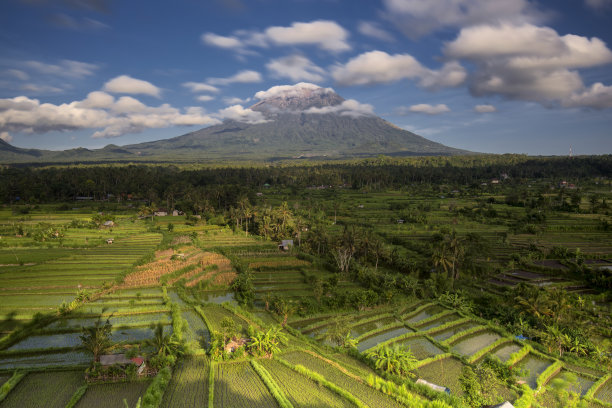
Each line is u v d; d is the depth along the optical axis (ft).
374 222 490.49
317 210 560.61
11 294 204.64
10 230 356.38
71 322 176.55
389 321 217.97
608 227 424.05
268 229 421.18
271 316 211.41
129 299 213.66
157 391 118.01
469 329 204.74
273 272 300.81
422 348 182.60
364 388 138.72
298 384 137.59
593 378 158.71
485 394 134.00
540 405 135.85
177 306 200.23
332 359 160.35
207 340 169.37
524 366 169.68
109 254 299.58
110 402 115.24
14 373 127.75
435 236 373.81
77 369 133.80
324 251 367.66
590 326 201.26
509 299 239.91
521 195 596.70
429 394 134.21
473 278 299.79
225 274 282.15
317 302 234.17
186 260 306.55
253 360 151.43
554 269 299.99
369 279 276.82
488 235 409.90
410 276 303.68
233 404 119.75
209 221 492.54
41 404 112.78
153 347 152.46
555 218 468.75
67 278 234.17
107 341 139.85
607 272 277.85
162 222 482.69
